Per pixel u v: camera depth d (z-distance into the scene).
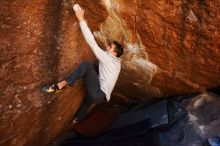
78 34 4.32
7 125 3.53
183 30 4.14
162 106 5.78
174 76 4.94
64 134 5.48
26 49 3.69
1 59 3.43
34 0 3.74
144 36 4.43
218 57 4.35
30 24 3.74
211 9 3.80
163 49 4.52
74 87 4.43
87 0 4.18
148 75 5.13
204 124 5.32
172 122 5.55
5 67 3.46
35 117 3.94
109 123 5.88
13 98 3.53
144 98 5.81
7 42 3.50
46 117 4.20
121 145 5.52
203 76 4.79
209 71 4.65
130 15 4.21
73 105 4.79
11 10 3.56
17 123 3.65
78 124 5.69
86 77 4.17
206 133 5.23
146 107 5.94
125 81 5.45
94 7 4.27
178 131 5.41
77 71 4.01
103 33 4.64
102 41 4.77
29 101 3.71
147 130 5.59
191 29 4.10
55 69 4.03
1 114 3.40
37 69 3.81
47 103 3.97
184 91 5.31
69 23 4.15
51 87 3.88
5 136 3.61
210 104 5.49
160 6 3.97
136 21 4.26
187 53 4.44
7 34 3.51
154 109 5.81
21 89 3.62
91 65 4.11
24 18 3.68
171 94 5.52
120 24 4.41
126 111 6.06
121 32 4.54
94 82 4.19
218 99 5.52
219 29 3.97
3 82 3.44
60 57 4.10
